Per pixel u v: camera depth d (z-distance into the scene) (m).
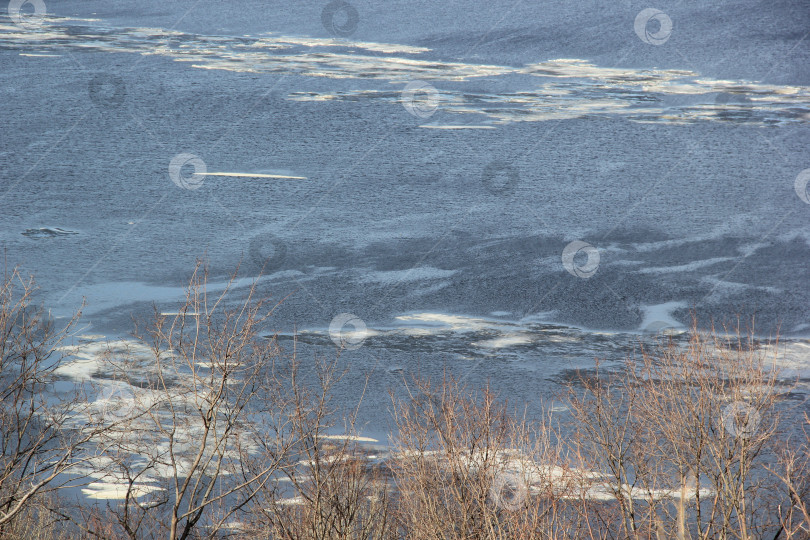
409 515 6.26
